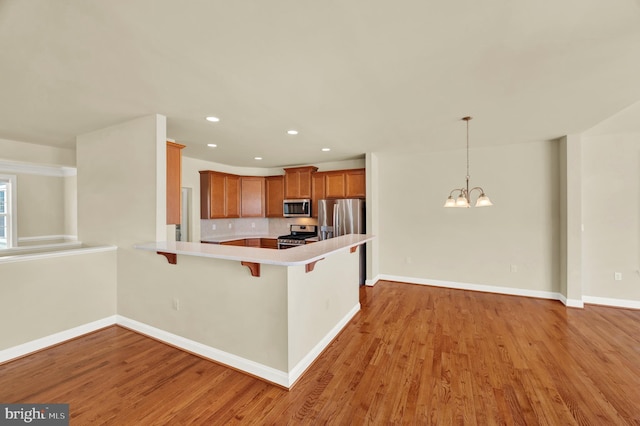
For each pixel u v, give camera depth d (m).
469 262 4.74
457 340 2.94
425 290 4.75
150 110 2.82
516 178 4.41
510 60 1.91
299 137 3.91
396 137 3.93
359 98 2.55
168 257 2.77
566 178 3.91
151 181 2.95
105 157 3.37
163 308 2.88
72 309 2.94
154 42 1.69
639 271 3.81
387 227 5.32
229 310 2.47
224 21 1.50
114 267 3.27
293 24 1.52
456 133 3.74
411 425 1.79
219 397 2.05
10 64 1.93
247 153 4.98
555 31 1.58
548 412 1.90
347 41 1.69
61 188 6.01
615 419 1.83
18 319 2.59
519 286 4.43
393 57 1.87
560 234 4.14
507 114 2.99
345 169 5.50
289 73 2.08
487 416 1.86
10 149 3.91
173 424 1.79
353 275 3.69
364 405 1.97
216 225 6.05
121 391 2.11
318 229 5.54
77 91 2.37
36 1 1.32
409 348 2.78
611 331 3.14
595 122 3.29
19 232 5.44
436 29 1.57
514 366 2.45
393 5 1.38
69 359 2.55
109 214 3.32
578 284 3.86
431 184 4.98
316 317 2.66
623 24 1.52
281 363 2.21
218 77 2.14
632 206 3.85
